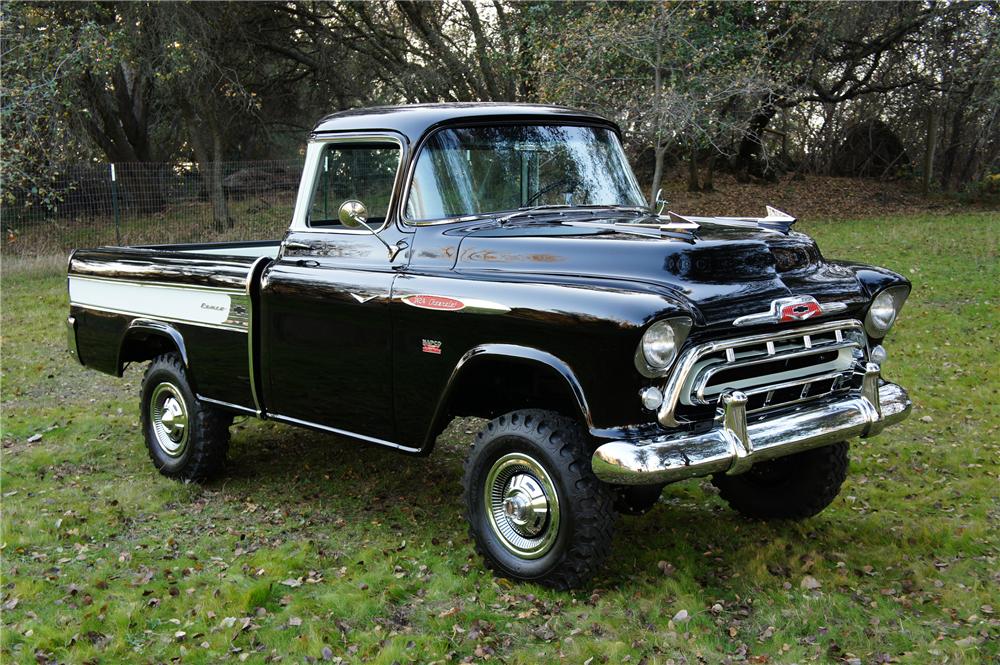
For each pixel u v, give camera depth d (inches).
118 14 781.9
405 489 218.7
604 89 594.2
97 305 239.5
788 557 174.1
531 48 669.9
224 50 903.1
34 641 146.9
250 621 151.6
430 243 175.2
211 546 186.1
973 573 166.2
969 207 988.6
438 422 169.0
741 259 154.9
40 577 171.0
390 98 1020.5
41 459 243.3
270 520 200.1
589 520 150.4
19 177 611.5
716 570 169.0
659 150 587.8
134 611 154.7
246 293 197.2
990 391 293.7
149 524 199.5
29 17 724.0
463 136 183.6
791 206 994.1
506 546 162.6
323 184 196.2
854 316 166.7
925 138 1155.3
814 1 781.3
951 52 927.0
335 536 190.5
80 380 345.1
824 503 186.2
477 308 157.3
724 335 146.4
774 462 190.5
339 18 983.6
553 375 163.3
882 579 164.1
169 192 696.4
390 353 173.3
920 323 396.8
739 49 665.6
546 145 191.8
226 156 1120.8
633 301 141.3
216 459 220.4
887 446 243.0
